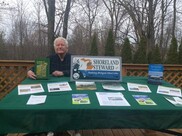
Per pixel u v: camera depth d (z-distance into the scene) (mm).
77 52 18250
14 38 18156
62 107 1937
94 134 3008
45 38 17531
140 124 1990
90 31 18062
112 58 2668
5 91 4523
